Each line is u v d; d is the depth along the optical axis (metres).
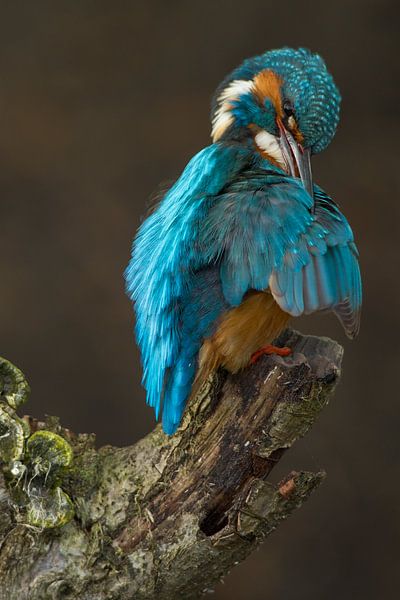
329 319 14.71
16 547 5.11
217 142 6.91
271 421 5.36
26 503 5.16
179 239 5.78
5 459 5.17
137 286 6.22
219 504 5.32
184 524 5.24
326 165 16.80
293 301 5.45
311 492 5.22
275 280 5.52
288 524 12.93
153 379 5.86
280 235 5.64
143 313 6.03
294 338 6.05
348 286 5.70
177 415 5.43
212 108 7.70
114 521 5.25
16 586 5.07
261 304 5.68
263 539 5.28
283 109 7.09
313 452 13.55
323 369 5.40
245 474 5.36
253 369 5.47
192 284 5.73
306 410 5.36
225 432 5.39
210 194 6.01
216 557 5.23
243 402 5.41
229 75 7.60
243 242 5.64
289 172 7.00
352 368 14.41
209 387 5.52
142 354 6.12
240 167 6.27
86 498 5.31
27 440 5.20
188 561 5.21
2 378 5.43
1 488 5.14
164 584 5.22
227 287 5.62
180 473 5.35
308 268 5.57
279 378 5.36
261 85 7.24
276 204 5.79
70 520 5.18
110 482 5.36
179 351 5.69
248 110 7.27
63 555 5.13
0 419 5.22
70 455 5.19
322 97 7.01
